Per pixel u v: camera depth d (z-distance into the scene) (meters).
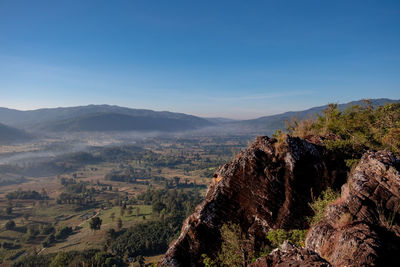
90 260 73.56
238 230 10.02
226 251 9.73
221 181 10.97
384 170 7.15
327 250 6.20
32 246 97.56
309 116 15.11
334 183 9.97
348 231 5.89
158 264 10.70
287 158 10.19
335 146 10.94
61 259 69.69
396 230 5.90
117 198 168.75
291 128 14.72
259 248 9.74
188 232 10.64
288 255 5.40
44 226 114.75
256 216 10.20
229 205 10.58
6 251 93.88
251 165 10.58
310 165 10.21
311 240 6.82
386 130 12.66
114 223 114.94
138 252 80.06
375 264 4.91
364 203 6.72
